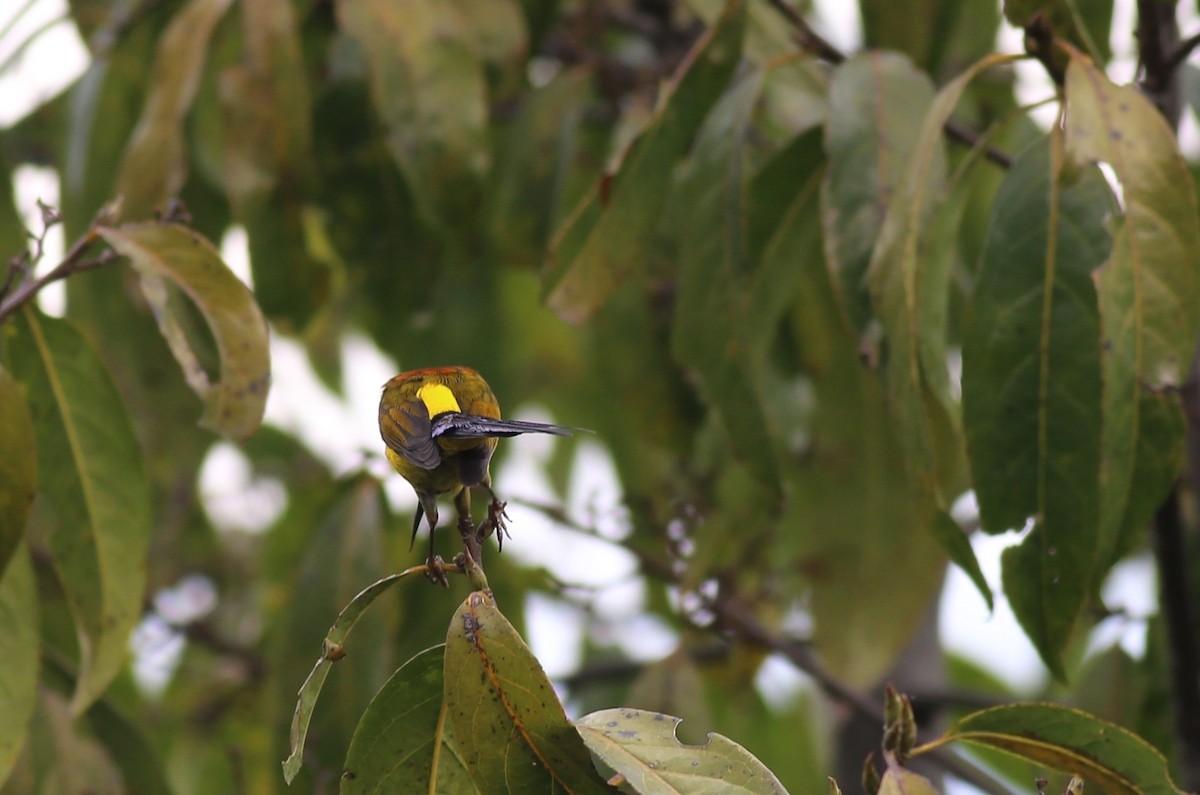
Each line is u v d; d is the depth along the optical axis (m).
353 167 12.31
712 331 9.63
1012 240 7.79
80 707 9.04
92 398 9.11
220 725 14.98
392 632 11.20
